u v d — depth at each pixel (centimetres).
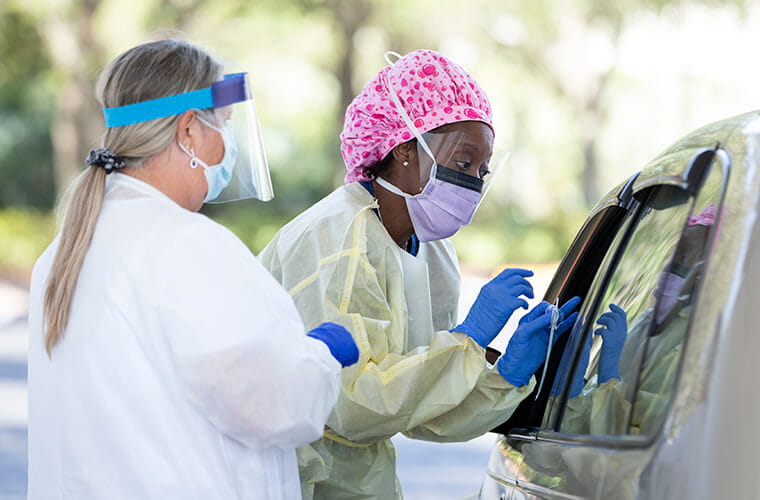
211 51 374
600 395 332
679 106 4575
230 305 336
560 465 330
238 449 354
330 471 456
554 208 4312
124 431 338
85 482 340
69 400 344
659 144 4869
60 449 348
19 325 2411
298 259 445
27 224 3647
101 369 340
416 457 1302
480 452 1328
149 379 339
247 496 354
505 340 1079
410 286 459
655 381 289
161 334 339
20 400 1554
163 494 336
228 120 373
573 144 4806
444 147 441
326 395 357
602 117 4084
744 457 248
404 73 446
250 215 3850
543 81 4100
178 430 339
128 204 354
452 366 415
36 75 3916
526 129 4822
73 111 3450
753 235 268
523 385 411
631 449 282
